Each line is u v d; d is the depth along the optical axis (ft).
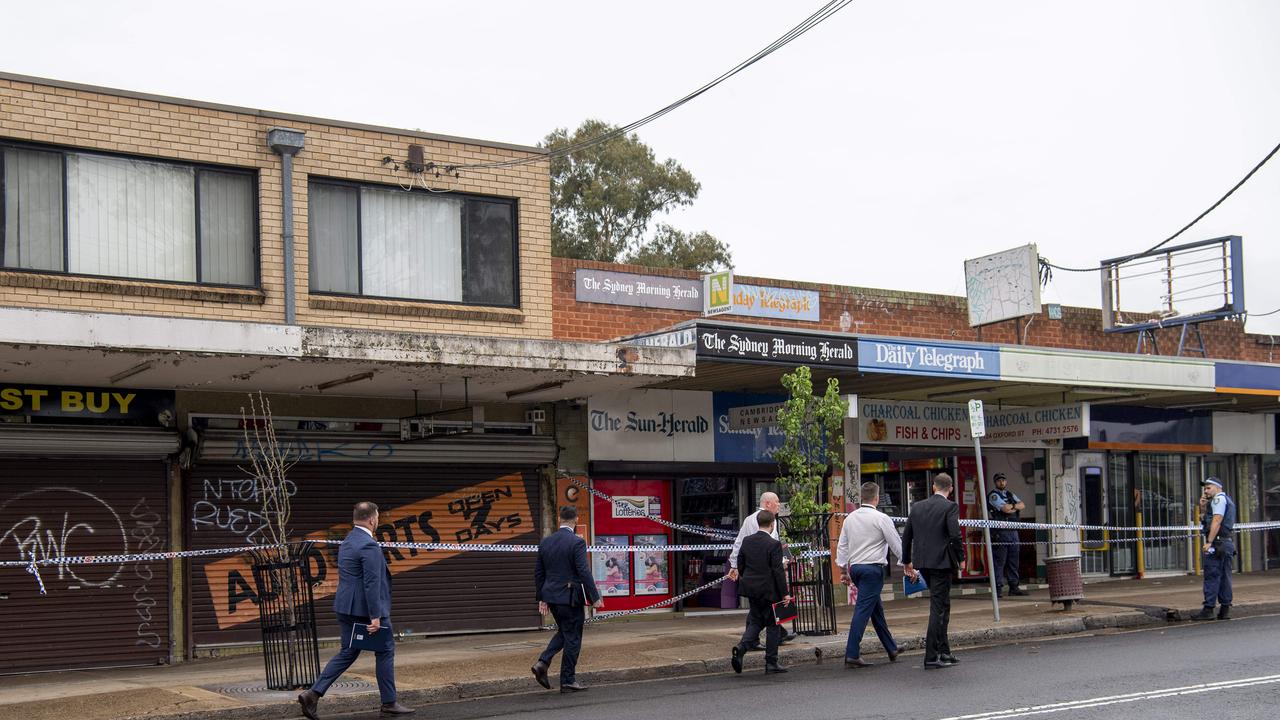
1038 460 74.28
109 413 46.26
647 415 58.90
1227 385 65.72
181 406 47.80
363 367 43.55
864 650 45.75
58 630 44.60
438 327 52.16
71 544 45.14
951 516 40.57
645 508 60.08
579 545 38.40
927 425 68.33
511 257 55.06
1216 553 54.34
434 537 53.01
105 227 46.52
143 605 46.32
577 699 36.70
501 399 54.39
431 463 53.01
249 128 49.19
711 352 48.78
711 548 55.26
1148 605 56.65
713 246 123.03
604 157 119.55
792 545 48.32
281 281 48.93
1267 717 30.22
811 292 63.57
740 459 61.52
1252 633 48.06
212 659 47.39
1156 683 35.86
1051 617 52.70
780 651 44.16
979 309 68.49
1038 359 58.90
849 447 64.69
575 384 49.98
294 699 35.70
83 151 46.26
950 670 39.96
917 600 64.75
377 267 51.80
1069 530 73.56
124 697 36.52
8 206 44.70
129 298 46.01
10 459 44.27
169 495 47.29
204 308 47.37
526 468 55.67
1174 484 79.87
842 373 54.85
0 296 43.68
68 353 38.52
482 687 38.55
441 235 53.47
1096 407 74.54
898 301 67.21
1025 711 31.65
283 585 38.50
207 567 47.78
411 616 52.11
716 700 35.22
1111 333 75.77
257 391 49.21
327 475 50.72
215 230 48.67
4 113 44.65
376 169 51.75
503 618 54.24
